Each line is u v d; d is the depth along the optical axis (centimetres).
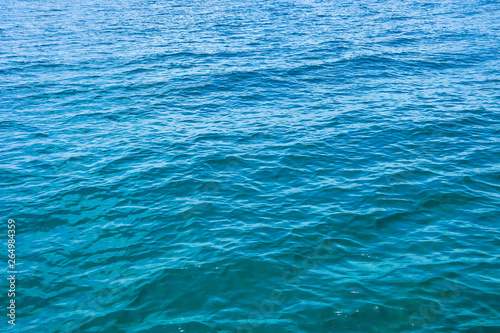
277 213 1527
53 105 2520
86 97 2633
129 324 1102
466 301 1154
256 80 2894
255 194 1644
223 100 2580
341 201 1592
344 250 1346
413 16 5041
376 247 1360
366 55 3422
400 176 1755
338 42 3816
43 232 1459
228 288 1207
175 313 1131
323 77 2961
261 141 2067
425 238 1399
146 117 2356
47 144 2058
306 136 2112
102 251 1364
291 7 5712
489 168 1823
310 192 1653
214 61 3306
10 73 3048
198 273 1255
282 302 1158
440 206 1565
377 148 1998
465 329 1073
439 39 3962
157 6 5912
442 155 1933
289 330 1073
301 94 2673
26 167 1856
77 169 1836
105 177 1770
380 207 1551
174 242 1391
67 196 1648
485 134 2131
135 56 3450
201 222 1480
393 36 4053
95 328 1092
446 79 2941
